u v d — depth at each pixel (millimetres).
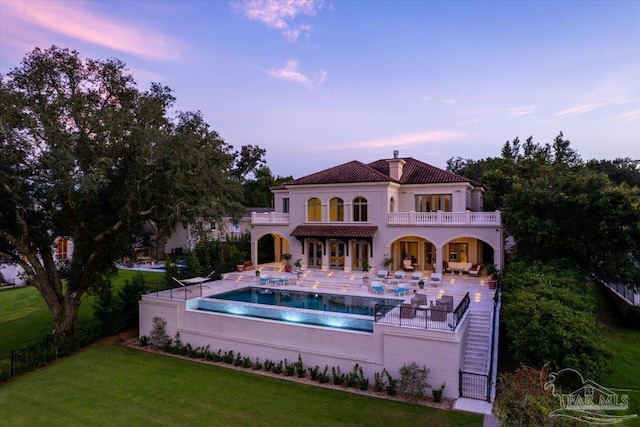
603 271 23625
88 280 24109
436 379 15891
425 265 32750
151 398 16141
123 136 20406
